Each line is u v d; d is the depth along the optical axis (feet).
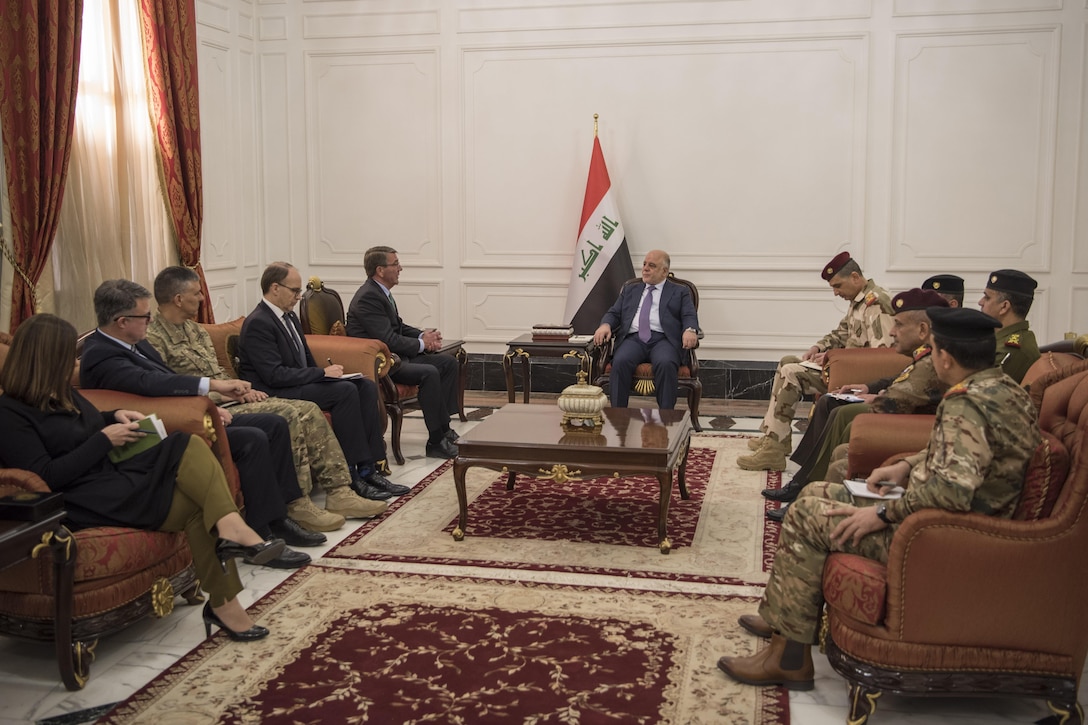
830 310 21.47
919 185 20.76
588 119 21.89
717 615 9.75
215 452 10.48
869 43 20.57
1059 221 20.30
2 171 14.90
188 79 19.35
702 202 21.63
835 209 21.13
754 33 20.95
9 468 8.79
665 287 18.92
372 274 17.44
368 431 14.52
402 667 8.55
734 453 16.81
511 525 12.82
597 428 12.56
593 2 21.52
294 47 22.93
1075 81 19.90
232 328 15.01
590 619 9.64
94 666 8.71
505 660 8.70
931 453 7.38
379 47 22.59
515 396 21.71
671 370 18.01
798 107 21.01
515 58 22.02
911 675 7.30
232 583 9.09
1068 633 7.23
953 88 20.40
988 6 20.04
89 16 16.99
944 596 7.18
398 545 11.98
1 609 8.32
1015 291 11.14
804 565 8.00
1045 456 7.18
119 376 10.65
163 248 19.13
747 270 21.62
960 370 7.50
